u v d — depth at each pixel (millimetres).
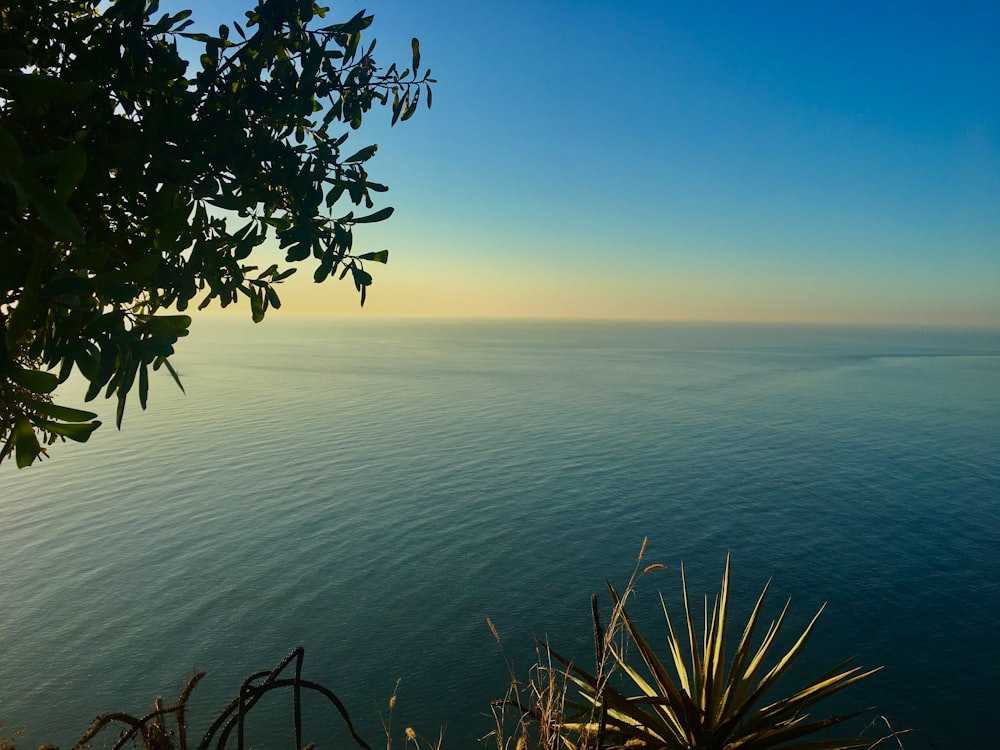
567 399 166625
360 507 76375
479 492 83188
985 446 110562
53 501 77188
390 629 47062
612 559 61219
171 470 93125
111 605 49719
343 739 33250
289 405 155250
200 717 34469
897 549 62719
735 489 84375
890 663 42188
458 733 34031
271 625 47188
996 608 50281
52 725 34531
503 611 50281
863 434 121125
